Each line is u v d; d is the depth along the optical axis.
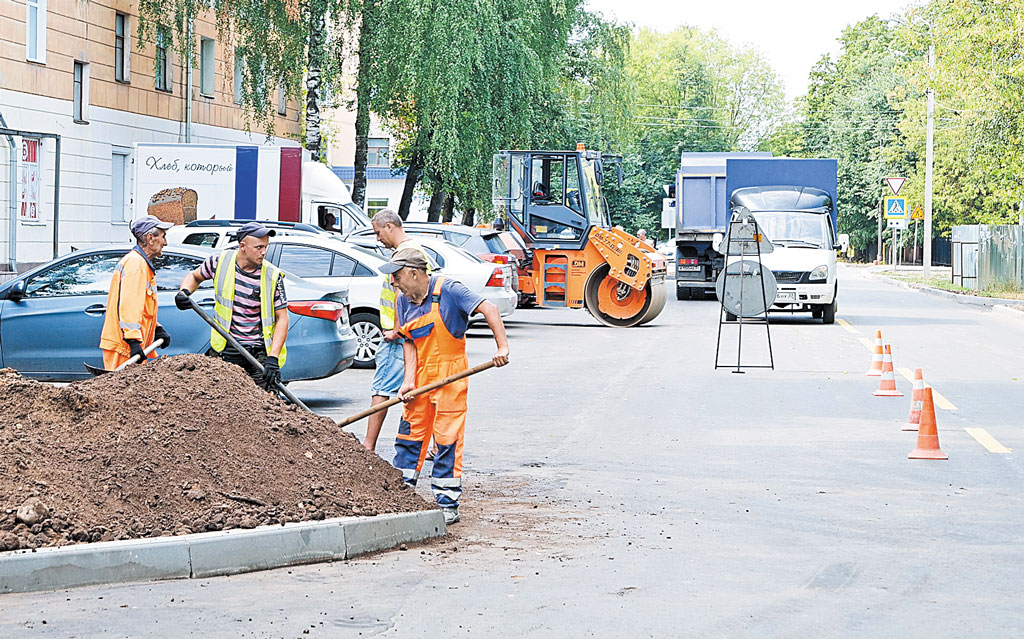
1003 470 10.93
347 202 32.22
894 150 71.38
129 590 6.83
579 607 6.61
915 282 53.16
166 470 7.78
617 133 54.06
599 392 16.48
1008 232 43.47
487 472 10.76
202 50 41.75
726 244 19.25
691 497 9.73
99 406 8.12
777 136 117.06
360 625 6.22
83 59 34.41
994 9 35.62
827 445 12.26
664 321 30.64
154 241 10.45
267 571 7.36
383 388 10.58
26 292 14.68
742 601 6.76
